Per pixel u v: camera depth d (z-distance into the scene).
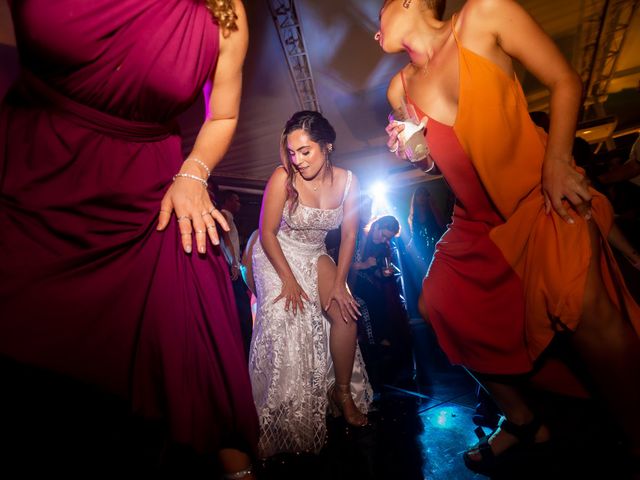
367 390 2.29
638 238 2.65
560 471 1.40
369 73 6.45
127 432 1.22
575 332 1.20
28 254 0.92
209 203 1.16
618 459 1.39
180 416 1.03
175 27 1.06
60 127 1.01
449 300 1.54
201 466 1.47
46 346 0.90
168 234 1.13
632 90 8.98
